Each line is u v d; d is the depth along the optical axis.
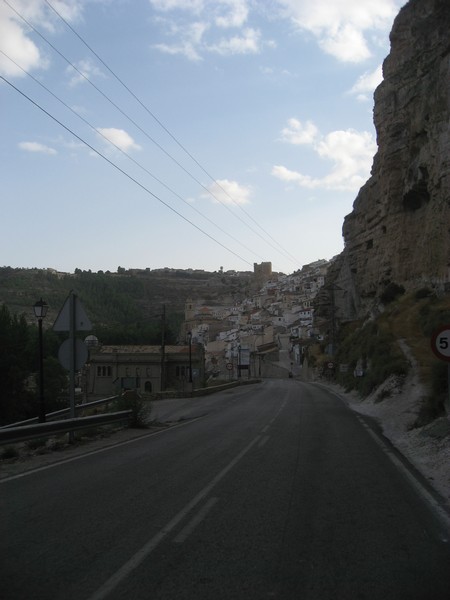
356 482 9.30
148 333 99.31
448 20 48.91
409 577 4.99
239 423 19.95
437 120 46.62
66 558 5.43
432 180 48.25
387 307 53.91
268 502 7.85
